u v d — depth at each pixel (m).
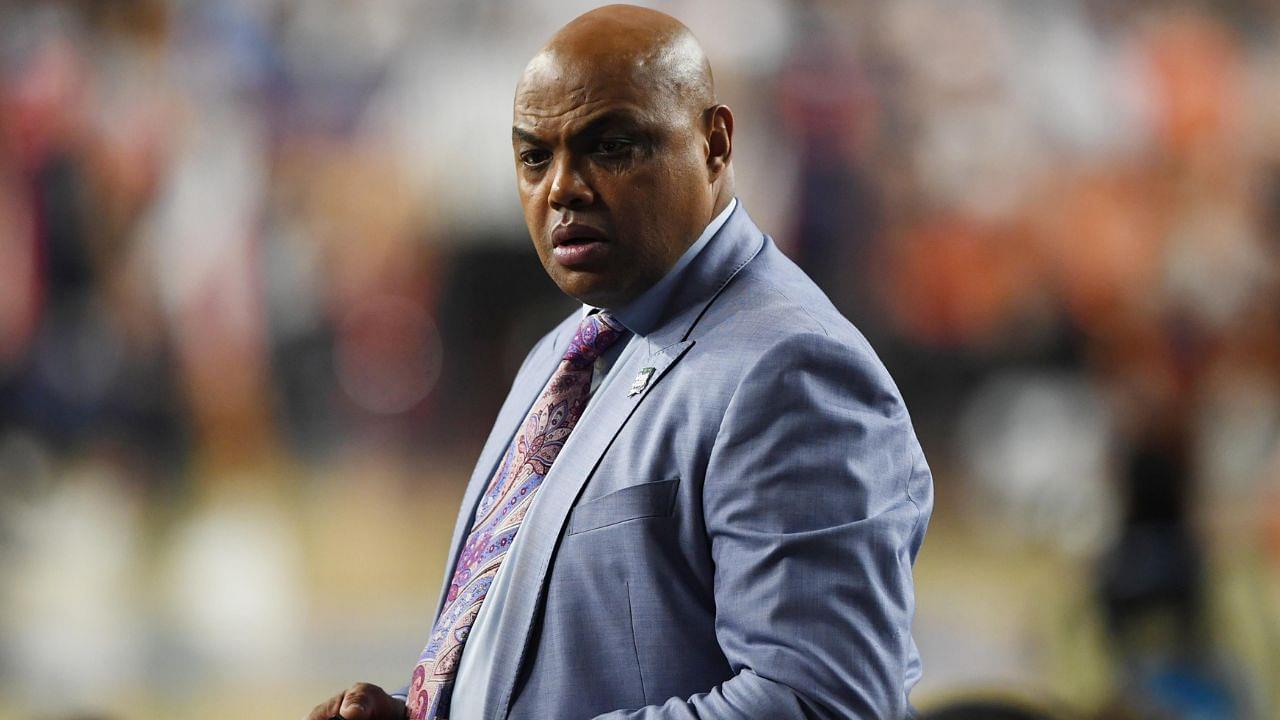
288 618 25.78
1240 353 35.72
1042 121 36.12
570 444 5.58
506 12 35.25
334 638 24.61
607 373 5.88
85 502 31.27
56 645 23.84
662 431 5.39
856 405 5.34
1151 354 35.44
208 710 20.78
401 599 26.92
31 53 33.78
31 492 31.20
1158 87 36.69
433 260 35.25
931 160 35.34
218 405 33.81
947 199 35.38
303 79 35.09
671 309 5.73
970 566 28.47
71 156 33.56
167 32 34.62
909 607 5.29
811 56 34.97
